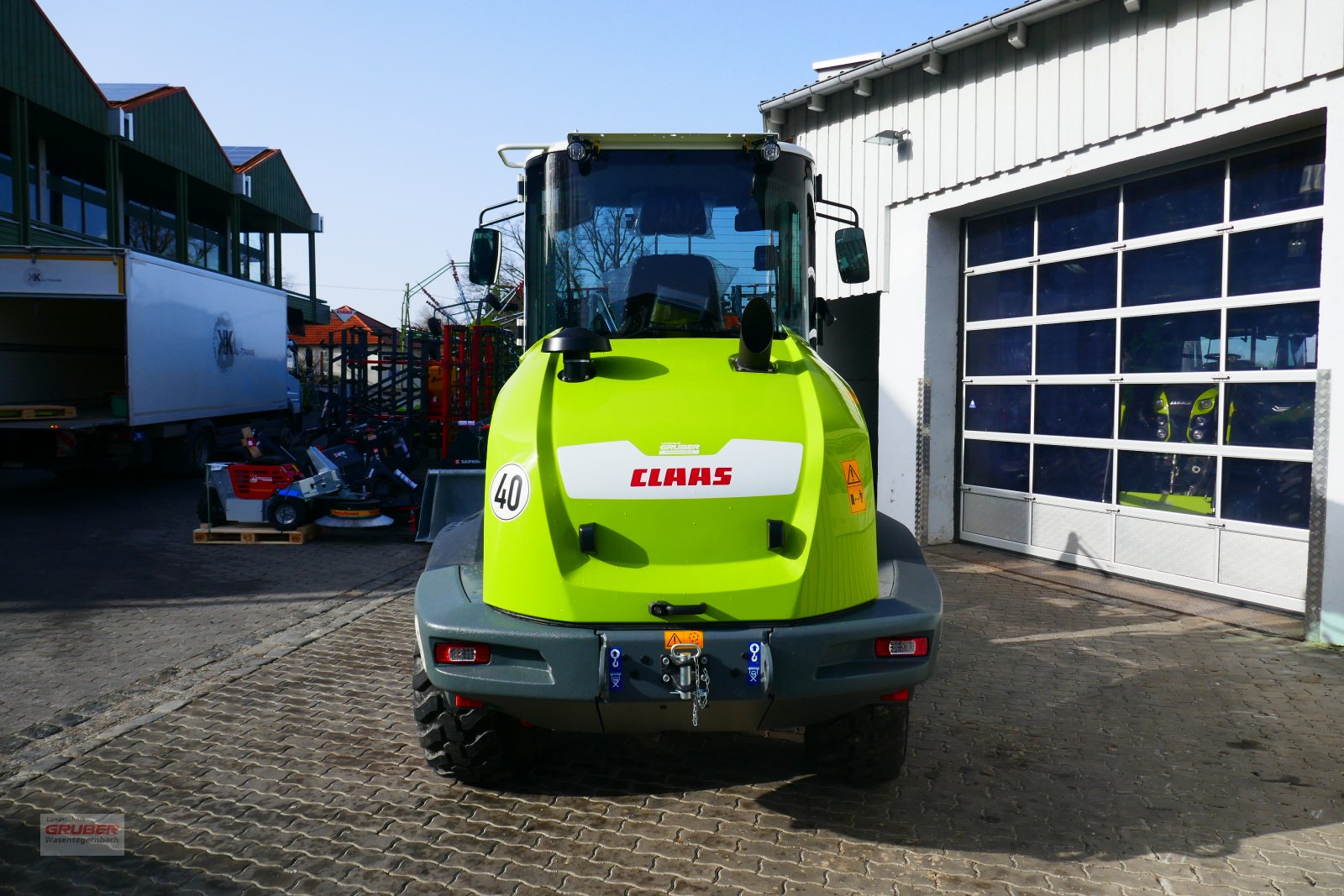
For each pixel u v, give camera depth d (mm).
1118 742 4590
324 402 14102
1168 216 7410
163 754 4438
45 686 5426
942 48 8680
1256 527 6832
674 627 3305
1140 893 3266
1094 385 8117
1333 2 5852
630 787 4117
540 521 3381
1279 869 3424
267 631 6590
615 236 4754
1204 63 6680
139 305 13359
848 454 3617
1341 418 5891
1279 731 4715
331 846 3582
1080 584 7766
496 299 5586
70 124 19766
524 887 3299
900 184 9555
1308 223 6410
